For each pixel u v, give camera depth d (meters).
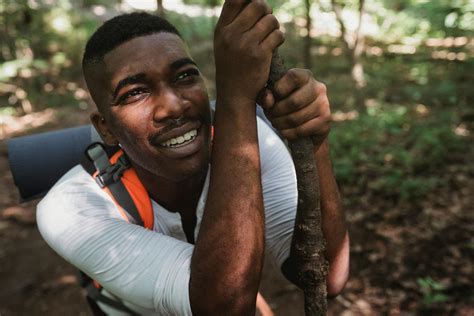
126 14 1.24
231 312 1.12
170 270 1.15
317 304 1.23
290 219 1.54
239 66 1.07
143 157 1.24
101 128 1.36
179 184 1.41
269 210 1.55
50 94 11.16
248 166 1.12
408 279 3.80
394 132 6.88
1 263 4.59
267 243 1.61
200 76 1.23
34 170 1.75
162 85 1.17
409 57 13.06
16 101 10.66
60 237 1.28
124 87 1.17
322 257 1.21
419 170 5.61
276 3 16.44
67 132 1.83
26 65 10.53
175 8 19.66
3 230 5.20
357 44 8.93
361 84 8.85
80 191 1.36
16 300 4.04
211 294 1.11
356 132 6.88
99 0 18.75
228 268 1.10
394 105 8.55
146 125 1.19
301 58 13.52
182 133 1.20
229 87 1.10
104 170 1.40
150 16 1.22
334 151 6.21
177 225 1.48
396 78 10.84
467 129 6.99
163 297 1.14
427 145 6.11
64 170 1.77
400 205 4.88
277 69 1.09
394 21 16.78
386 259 4.09
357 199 5.09
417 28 16.23
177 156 1.21
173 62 1.16
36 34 13.37
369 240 4.39
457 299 3.52
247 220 1.11
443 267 3.90
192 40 16.14
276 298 3.83
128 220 1.38
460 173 5.46
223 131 1.12
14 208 5.68
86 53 1.25
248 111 1.11
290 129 1.10
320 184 1.32
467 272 3.80
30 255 4.71
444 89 8.80
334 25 17.17
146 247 1.20
